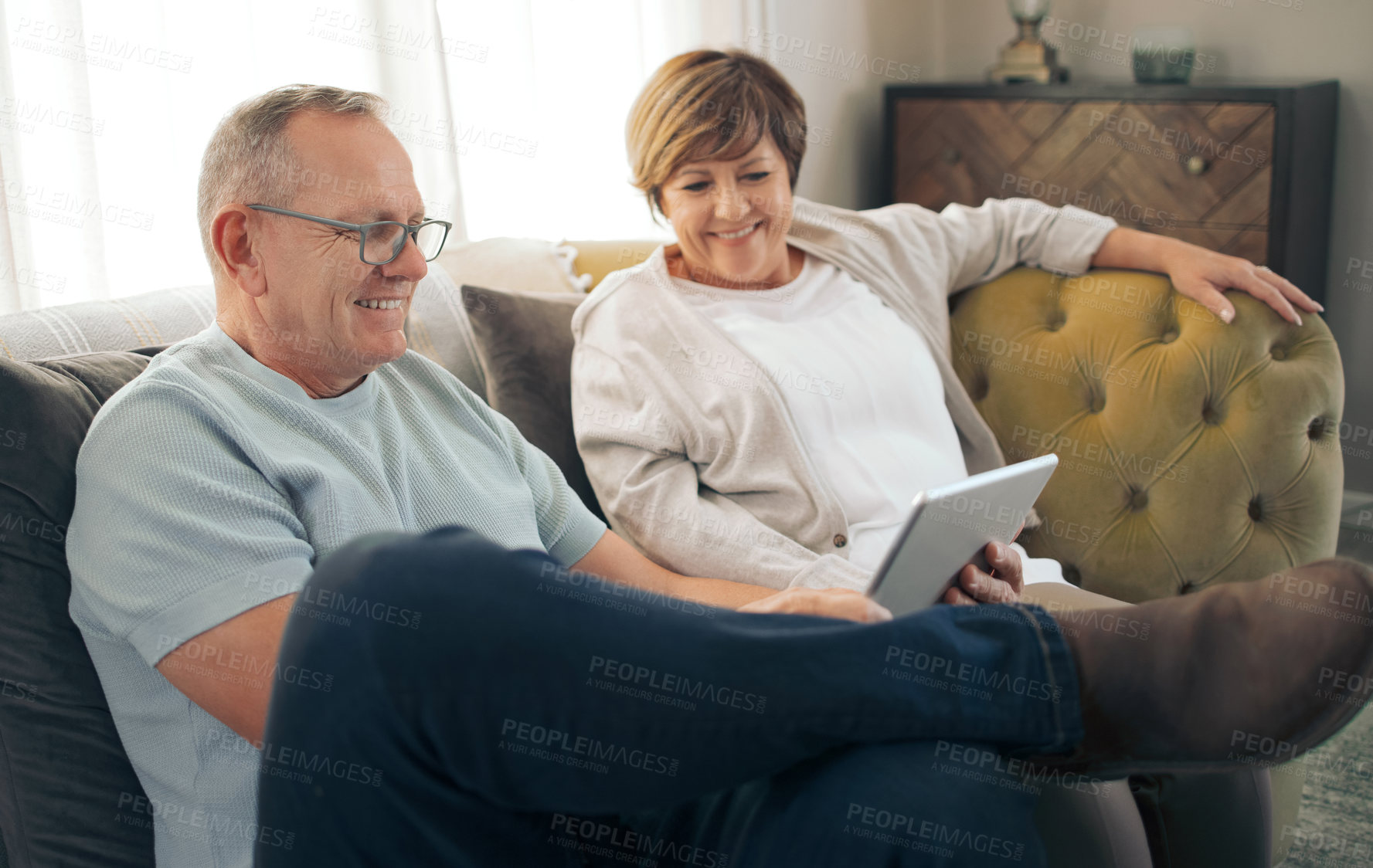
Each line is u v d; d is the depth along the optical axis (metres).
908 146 2.87
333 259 0.95
